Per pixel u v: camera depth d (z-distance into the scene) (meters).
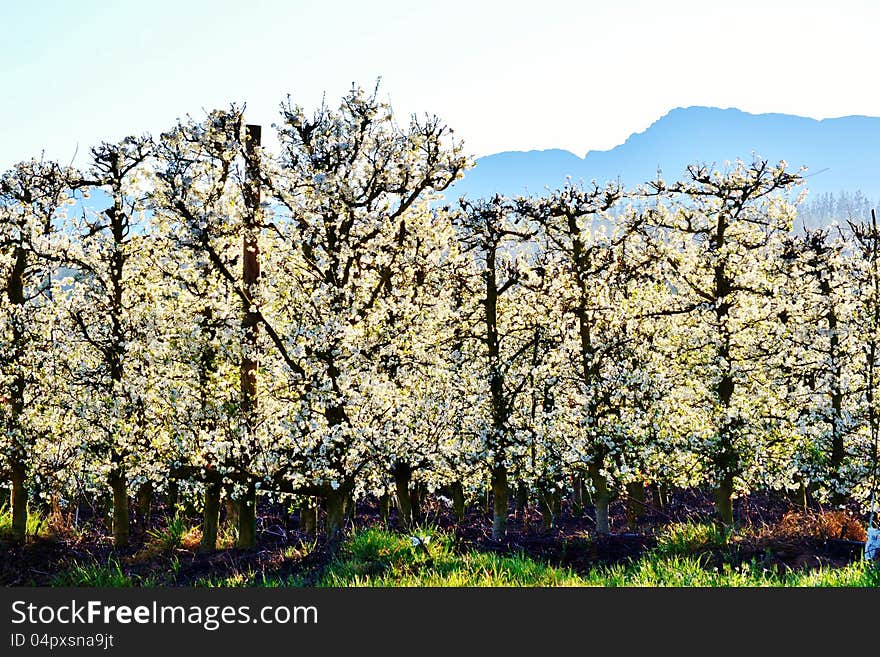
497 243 22.92
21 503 20.92
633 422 22.78
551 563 17.02
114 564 18.88
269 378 18.91
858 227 23.56
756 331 23.81
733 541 16.92
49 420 20.61
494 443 22.11
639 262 24.11
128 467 18.73
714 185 23.56
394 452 19.17
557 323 23.55
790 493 31.38
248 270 18.55
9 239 20.28
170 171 16.89
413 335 20.67
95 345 19.92
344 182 17.98
